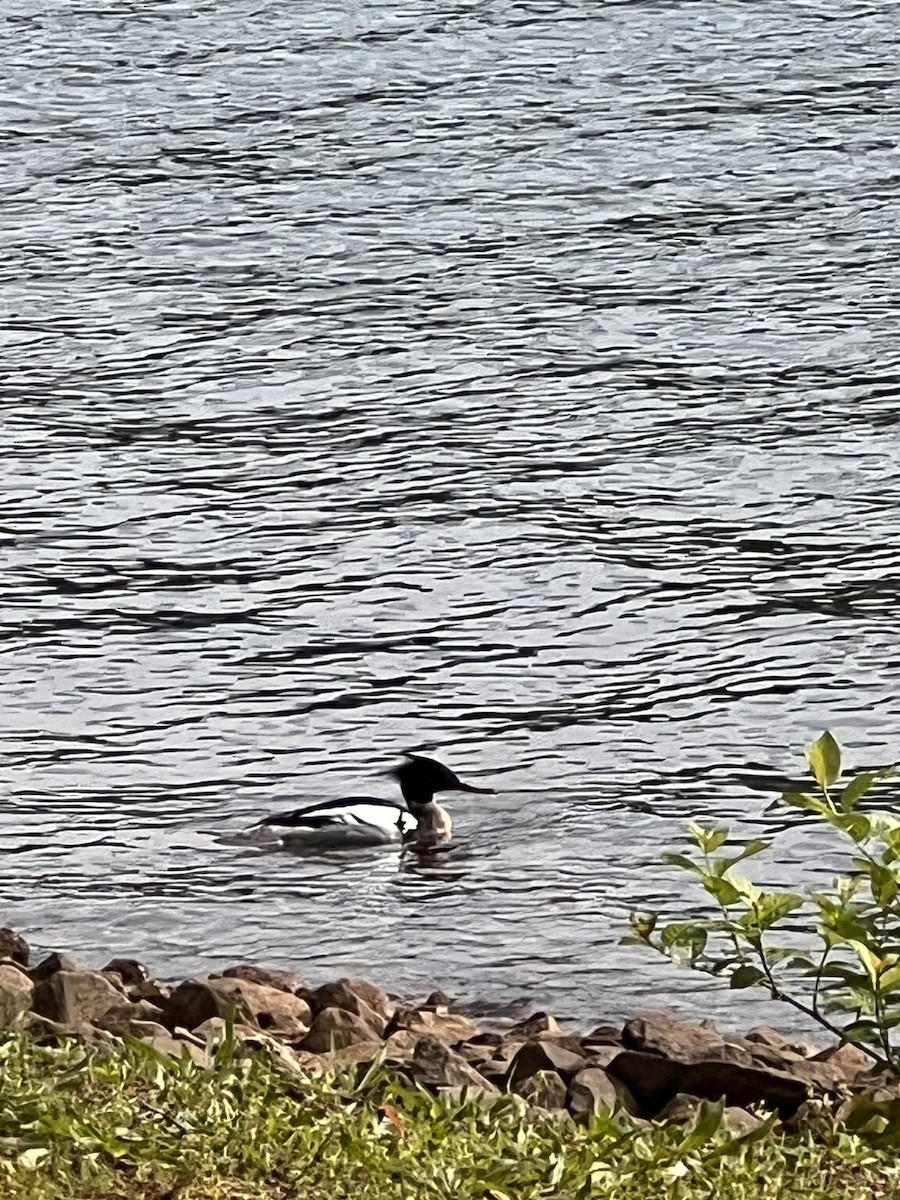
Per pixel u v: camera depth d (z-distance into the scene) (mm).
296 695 20016
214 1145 8508
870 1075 10602
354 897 16297
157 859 16906
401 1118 9016
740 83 42312
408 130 40219
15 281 32719
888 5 47500
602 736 19094
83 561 23047
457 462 25781
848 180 36625
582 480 25141
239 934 15727
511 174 37625
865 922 9938
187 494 24906
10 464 25797
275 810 17891
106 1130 8461
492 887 16438
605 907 15984
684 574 22484
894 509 24156
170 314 31312
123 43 46406
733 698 19766
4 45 46375
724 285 31938
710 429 26625
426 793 17875
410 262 33406
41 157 39094
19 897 16203
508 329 30406
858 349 29250
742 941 15156
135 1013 11711
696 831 10477
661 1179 8570
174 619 21609
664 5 47719
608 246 33875
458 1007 14492
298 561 23031
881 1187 8781
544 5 47906
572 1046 11977
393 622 21562
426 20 47188
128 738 19172
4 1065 9242
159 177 37906
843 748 18766
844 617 21359
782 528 23703
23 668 20484
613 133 39531
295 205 36312
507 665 20594
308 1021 12570
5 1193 7945
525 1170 8570
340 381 28656
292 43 46062
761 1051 11422
